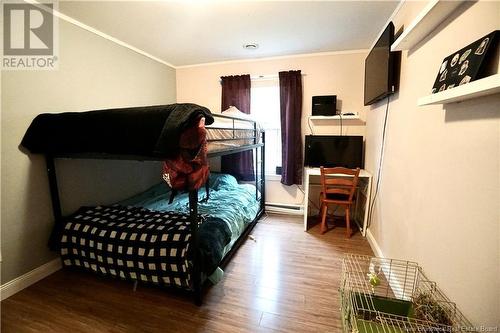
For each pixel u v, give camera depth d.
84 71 2.29
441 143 1.25
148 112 1.42
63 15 2.07
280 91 3.25
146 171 3.19
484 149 0.94
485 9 0.97
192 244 1.59
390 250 1.99
